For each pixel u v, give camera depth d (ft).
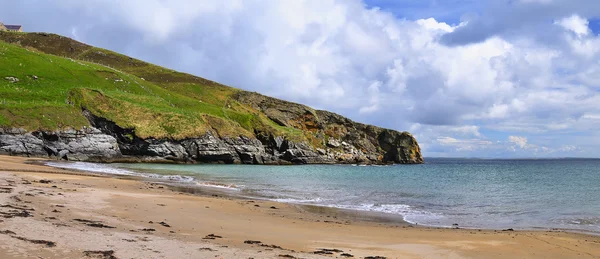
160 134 280.51
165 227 54.85
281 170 259.19
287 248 48.62
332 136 474.49
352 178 202.59
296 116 467.52
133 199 79.15
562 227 77.25
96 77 347.97
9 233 36.96
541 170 384.27
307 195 120.37
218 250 41.88
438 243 57.77
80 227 45.47
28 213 49.34
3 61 295.69
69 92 274.98
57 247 34.53
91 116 262.88
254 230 59.88
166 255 37.01
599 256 52.90
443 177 243.19
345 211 91.35
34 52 353.51
